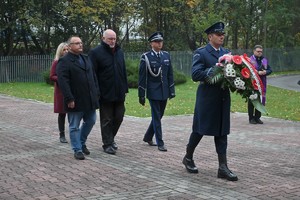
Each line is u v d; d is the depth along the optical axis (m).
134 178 6.81
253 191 6.17
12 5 32.34
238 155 8.55
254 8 47.22
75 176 6.94
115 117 8.71
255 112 12.76
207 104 6.65
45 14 33.56
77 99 7.94
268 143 9.79
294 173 7.19
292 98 21.31
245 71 6.29
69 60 7.91
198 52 6.70
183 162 7.27
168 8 38.16
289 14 47.75
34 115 14.07
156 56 8.74
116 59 8.53
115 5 34.62
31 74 31.47
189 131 11.34
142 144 9.54
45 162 7.86
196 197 5.89
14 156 8.34
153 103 8.77
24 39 35.09
